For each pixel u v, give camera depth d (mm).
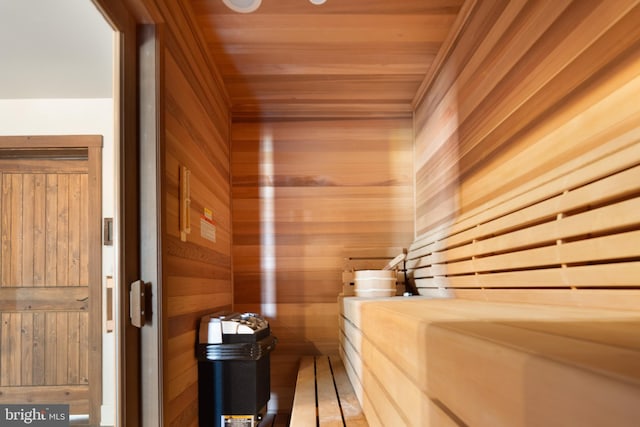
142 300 1680
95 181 3986
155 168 1757
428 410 890
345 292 3203
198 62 2484
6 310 3971
